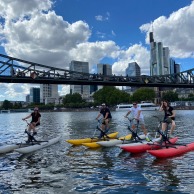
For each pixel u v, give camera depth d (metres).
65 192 8.51
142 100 159.12
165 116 14.83
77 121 49.59
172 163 11.78
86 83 67.31
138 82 76.06
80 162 12.48
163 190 8.48
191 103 160.50
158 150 13.09
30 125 16.92
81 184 9.26
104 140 17.44
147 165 11.59
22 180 9.80
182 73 84.56
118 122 42.19
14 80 56.38
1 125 47.16
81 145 17.36
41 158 13.55
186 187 8.68
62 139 20.84
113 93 164.62
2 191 8.66
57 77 61.34
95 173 10.57
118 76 71.88
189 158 12.66
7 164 12.43
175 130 26.55
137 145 14.53
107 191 8.55
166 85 81.56
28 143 16.47
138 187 8.83
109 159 12.98
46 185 9.20
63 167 11.62
